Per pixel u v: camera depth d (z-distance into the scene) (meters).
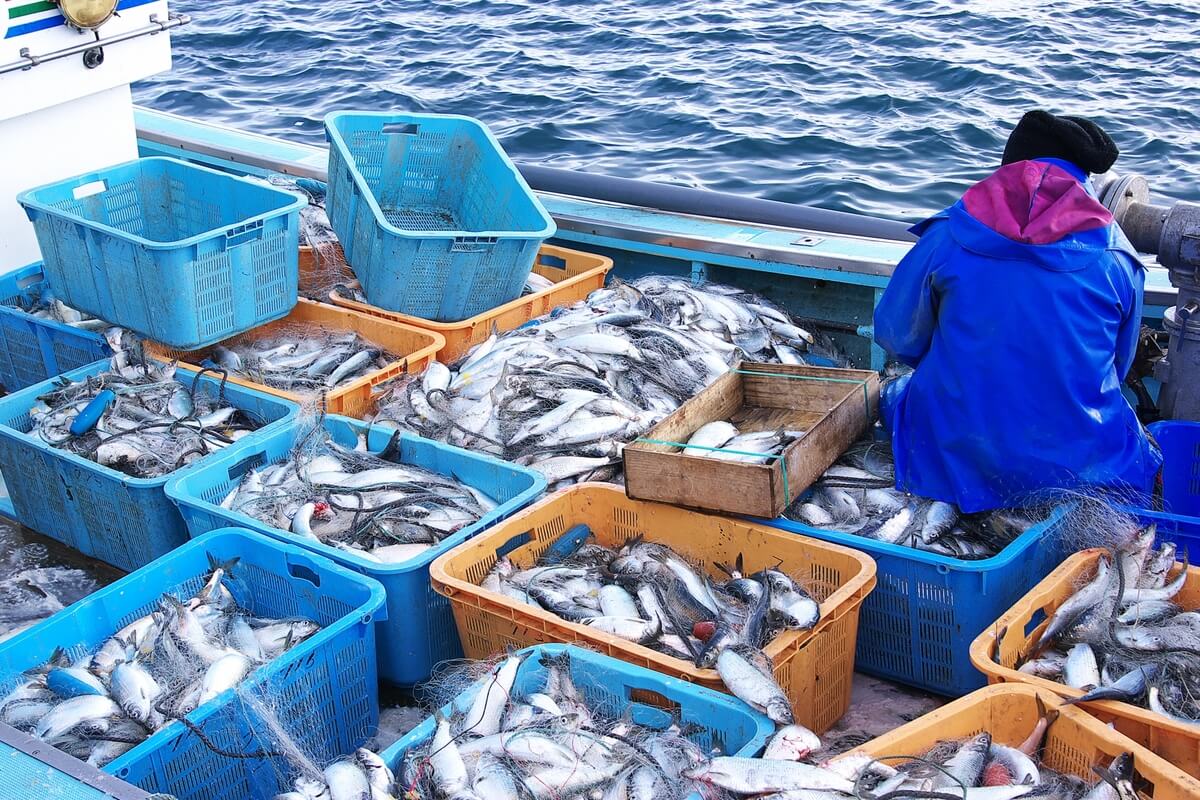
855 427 4.71
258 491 4.83
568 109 12.48
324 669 3.78
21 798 2.72
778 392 5.07
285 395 5.45
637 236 6.71
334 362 5.90
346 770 3.21
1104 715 3.35
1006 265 4.06
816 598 4.04
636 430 5.07
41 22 6.31
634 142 11.45
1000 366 4.09
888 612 4.25
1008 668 3.60
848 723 4.14
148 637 3.96
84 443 5.22
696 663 3.56
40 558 5.37
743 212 6.75
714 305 6.18
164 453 5.18
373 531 4.59
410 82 13.76
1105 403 4.16
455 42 15.44
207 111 13.01
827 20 15.47
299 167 7.65
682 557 4.30
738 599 4.00
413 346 5.97
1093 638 3.76
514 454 5.04
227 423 5.49
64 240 5.87
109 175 6.45
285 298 6.09
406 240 5.82
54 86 6.54
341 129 6.83
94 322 6.32
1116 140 11.05
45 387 5.62
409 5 17.48
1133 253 4.18
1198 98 12.02
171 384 5.63
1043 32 14.39
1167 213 4.75
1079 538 4.16
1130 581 3.89
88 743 3.54
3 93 6.31
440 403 5.33
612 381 5.49
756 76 13.28
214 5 17.88
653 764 3.25
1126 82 12.60
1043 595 3.84
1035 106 11.95
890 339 4.52
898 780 3.07
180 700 3.61
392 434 5.12
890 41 14.35
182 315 5.59
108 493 4.97
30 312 6.65
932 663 4.22
